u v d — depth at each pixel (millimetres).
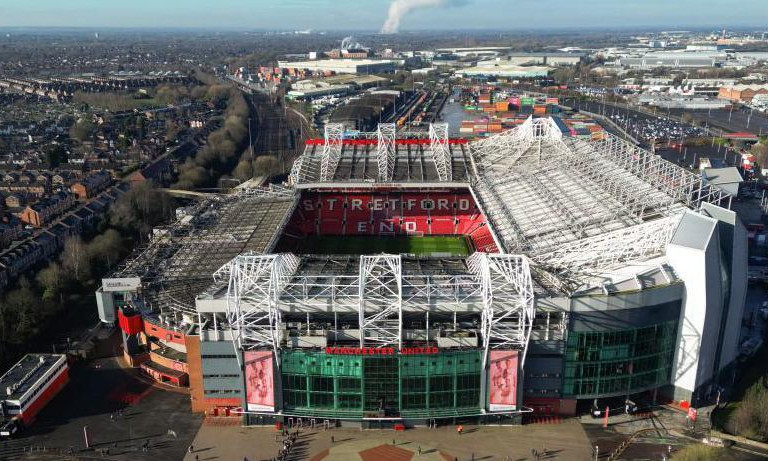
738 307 132000
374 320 116125
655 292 119250
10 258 190875
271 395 119375
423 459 110500
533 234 163875
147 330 142375
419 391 118625
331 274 137750
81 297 178750
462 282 121125
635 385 124188
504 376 118062
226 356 121188
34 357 135625
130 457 111562
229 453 112562
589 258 134375
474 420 121375
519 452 112312
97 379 138000
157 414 125062
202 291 144125
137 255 177375
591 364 121250
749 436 116500
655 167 173375
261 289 115938
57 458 111375
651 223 132625
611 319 118625
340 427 120688
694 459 107312
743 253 130500
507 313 114812
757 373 138500
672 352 125188
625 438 116438
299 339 116750
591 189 179875
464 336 118250
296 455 111938
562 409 123812
